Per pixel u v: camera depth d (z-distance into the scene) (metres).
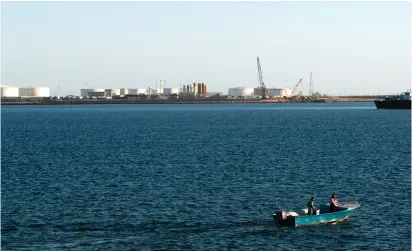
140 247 51.53
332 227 57.66
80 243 52.50
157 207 65.38
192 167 95.19
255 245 52.34
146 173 88.94
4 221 59.38
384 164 97.69
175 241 53.25
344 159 104.94
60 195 72.12
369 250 51.22
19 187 77.50
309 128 196.50
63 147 131.62
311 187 77.25
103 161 104.19
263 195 72.12
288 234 55.44
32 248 51.12
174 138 155.88
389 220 60.06
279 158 107.00
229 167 95.00
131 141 146.88
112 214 62.22
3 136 167.88
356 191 74.50
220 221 59.66
